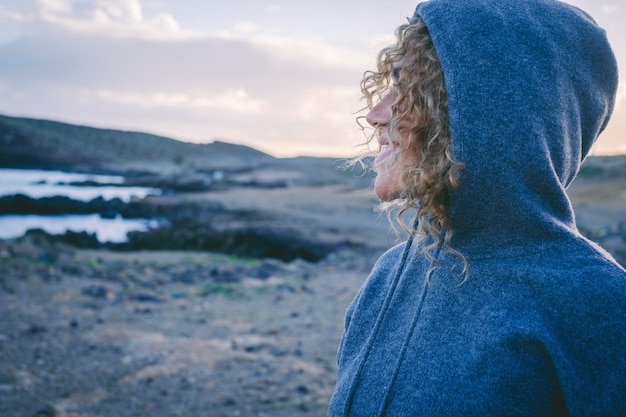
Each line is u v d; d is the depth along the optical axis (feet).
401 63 3.18
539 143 2.77
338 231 68.44
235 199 144.25
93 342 20.42
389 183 3.27
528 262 2.87
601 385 2.52
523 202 2.83
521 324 2.73
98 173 351.46
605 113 3.18
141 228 93.61
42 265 32.89
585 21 3.07
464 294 3.05
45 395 15.88
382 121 3.35
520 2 3.02
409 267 3.56
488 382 2.75
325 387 16.52
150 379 17.16
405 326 3.36
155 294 28.40
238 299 27.96
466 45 2.87
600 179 169.17
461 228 3.09
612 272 2.76
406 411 3.00
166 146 474.08
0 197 120.67
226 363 18.43
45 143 414.62
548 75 2.83
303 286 30.99
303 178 261.44
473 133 2.80
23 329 21.38
